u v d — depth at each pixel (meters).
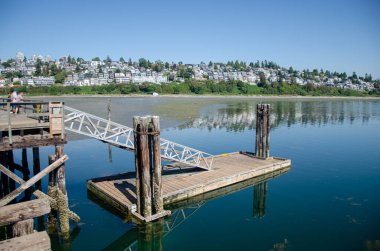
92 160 26.38
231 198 18.84
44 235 7.55
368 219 15.60
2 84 155.50
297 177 22.77
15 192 11.12
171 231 14.48
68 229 13.27
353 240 13.45
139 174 14.24
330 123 54.41
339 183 21.31
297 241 13.41
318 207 17.16
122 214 15.38
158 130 14.05
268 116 24.86
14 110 17.88
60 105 12.58
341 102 121.69
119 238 13.62
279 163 24.16
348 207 17.14
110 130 17.05
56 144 12.70
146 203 14.12
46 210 8.12
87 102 87.56
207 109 75.50
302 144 35.16
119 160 26.48
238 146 33.91
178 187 17.92
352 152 31.14
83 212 15.78
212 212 16.72
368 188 20.30
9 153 16.67
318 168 25.14
